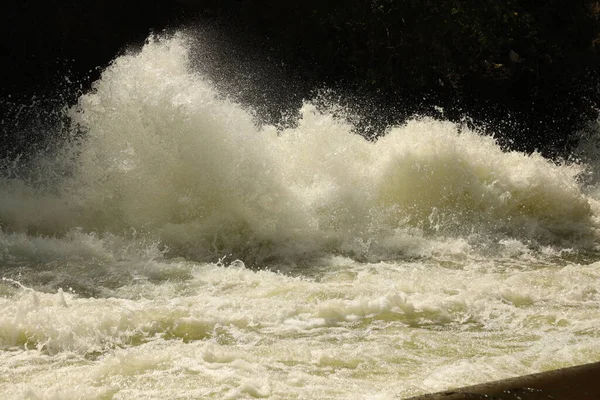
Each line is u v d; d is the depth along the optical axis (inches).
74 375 305.1
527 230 641.6
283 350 338.0
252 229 582.2
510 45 1347.2
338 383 299.3
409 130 687.1
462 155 663.8
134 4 1208.2
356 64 1275.8
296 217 593.6
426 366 324.8
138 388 291.3
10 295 432.5
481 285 445.1
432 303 414.6
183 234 572.7
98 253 529.7
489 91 1300.4
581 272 492.1
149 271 493.0
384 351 343.0
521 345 355.6
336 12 1259.2
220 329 372.2
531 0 1357.0
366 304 405.4
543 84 1323.8
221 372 308.8
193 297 421.4
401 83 1277.1
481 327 384.8
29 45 1159.0
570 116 1310.3
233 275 482.0
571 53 1352.1
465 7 1288.1
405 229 615.2
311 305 406.3
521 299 432.1
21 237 539.5
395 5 1266.0
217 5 1244.5
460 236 617.6
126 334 360.8
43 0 1159.0
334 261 552.1
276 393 285.6
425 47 1275.8
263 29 1255.5
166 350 332.5
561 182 675.4
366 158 671.8
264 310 398.3
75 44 1179.3
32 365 322.7
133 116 618.5
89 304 400.2
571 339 362.6
